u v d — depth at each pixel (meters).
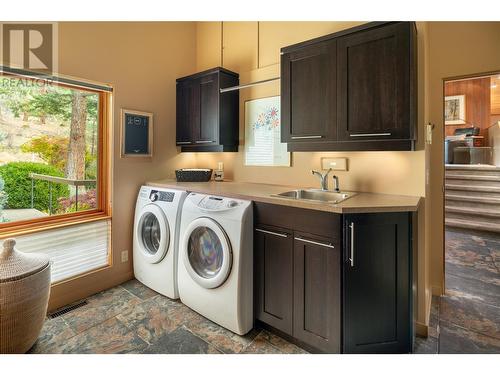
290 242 1.80
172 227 2.34
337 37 1.90
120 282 2.68
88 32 2.34
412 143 1.75
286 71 2.15
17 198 2.13
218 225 1.99
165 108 3.01
